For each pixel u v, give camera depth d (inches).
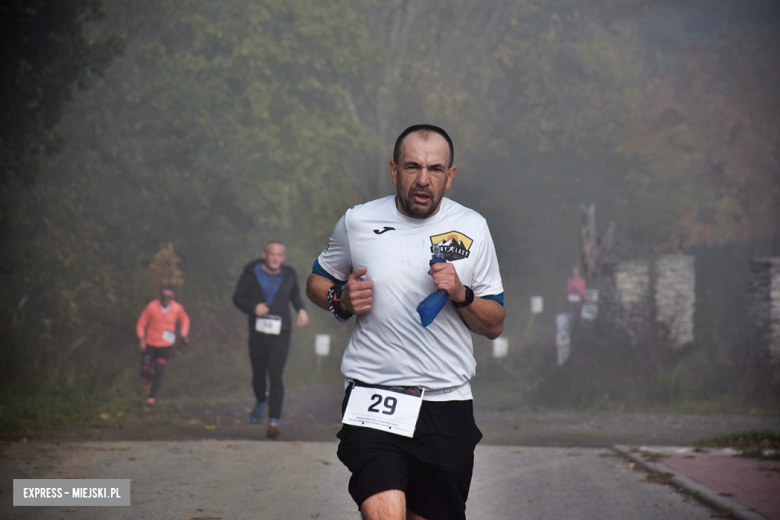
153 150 1955.0
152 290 1659.7
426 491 281.3
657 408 1112.2
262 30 2023.9
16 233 1587.1
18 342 1176.2
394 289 278.2
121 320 1542.8
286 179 1968.5
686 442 785.6
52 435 749.3
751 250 1802.4
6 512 441.4
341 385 1487.5
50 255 1583.4
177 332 1581.0
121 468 566.3
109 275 1665.8
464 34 2743.6
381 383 279.6
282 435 799.1
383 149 2298.2
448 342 279.1
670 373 1250.6
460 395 282.8
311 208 2181.3
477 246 284.5
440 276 264.4
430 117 2588.6
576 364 1274.6
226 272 1980.8
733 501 466.6
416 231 282.0
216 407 1082.7
